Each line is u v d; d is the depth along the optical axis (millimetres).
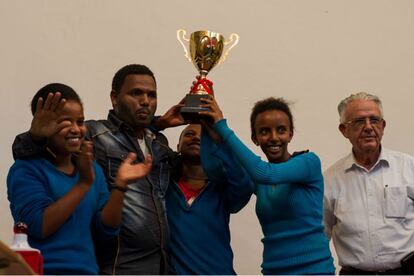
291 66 7094
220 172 5277
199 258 5242
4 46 6730
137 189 5203
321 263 4934
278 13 7191
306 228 4984
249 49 7074
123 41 6898
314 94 7070
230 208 5402
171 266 5223
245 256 6648
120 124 5336
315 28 7207
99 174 4973
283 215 5016
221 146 5203
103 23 6910
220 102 6910
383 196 5945
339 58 7172
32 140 4777
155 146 5449
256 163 4918
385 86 7168
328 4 7273
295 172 4949
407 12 7328
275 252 4984
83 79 6762
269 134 5164
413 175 6008
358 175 6039
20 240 4312
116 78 5434
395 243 5848
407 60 7238
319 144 6977
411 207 5961
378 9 7316
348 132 5969
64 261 4590
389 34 7273
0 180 6457
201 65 5473
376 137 5902
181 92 6863
